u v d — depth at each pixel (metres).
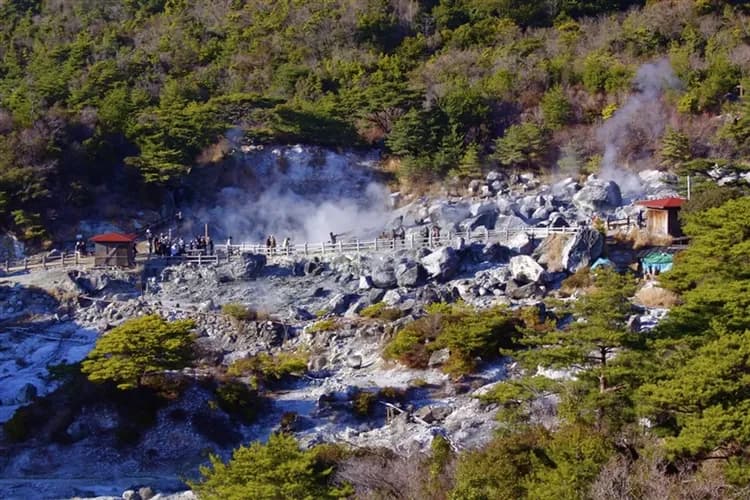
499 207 79.69
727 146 86.75
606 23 120.25
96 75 100.19
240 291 67.50
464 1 129.88
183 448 49.03
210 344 59.94
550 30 121.94
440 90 100.19
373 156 94.69
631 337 37.03
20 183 79.56
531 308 55.41
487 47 116.88
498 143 91.12
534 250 67.94
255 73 109.81
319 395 51.44
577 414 35.69
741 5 120.88
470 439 43.12
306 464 33.50
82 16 131.88
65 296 66.38
